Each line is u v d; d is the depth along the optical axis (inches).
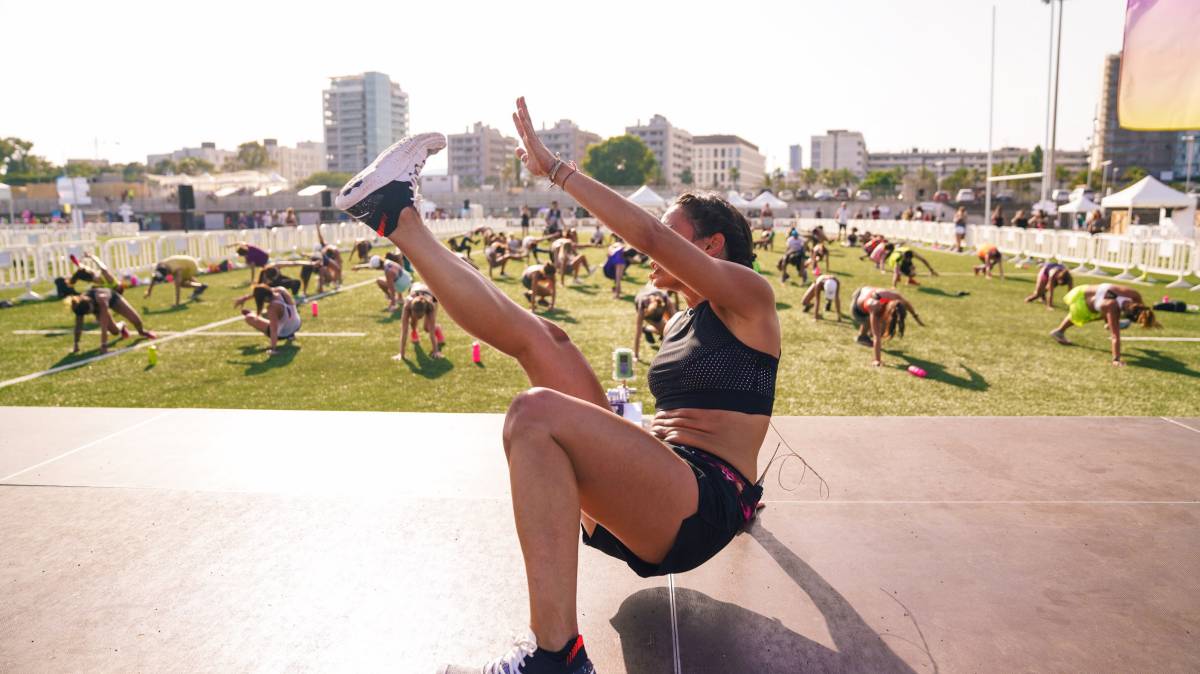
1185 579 101.6
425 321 376.5
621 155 5054.1
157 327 461.4
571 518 65.7
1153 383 305.7
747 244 85.4
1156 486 136.9
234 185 3757.4
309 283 727.7
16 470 145.9
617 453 67.5
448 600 96.7
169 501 129.9
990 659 83.8
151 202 3521.2
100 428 175.9
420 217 80.4
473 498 131.0
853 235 1299.2
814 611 93.9
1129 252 776.9
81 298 375.2
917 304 562.6
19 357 363.9
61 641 87.7
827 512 125.3
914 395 285.1
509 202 3764.8
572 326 462.6
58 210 3193.9
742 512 77.8
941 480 140.6
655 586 100.0
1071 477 141.9
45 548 111.6
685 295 87.0
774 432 173.6
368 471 145.2
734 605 95.3
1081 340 410.9
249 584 100.8
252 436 168.9
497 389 296.5
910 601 96.2
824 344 402.3
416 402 273.9
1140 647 85.9
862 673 81.4
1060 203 2977.4
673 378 82.4
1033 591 98.7
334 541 113.9
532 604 65.2
